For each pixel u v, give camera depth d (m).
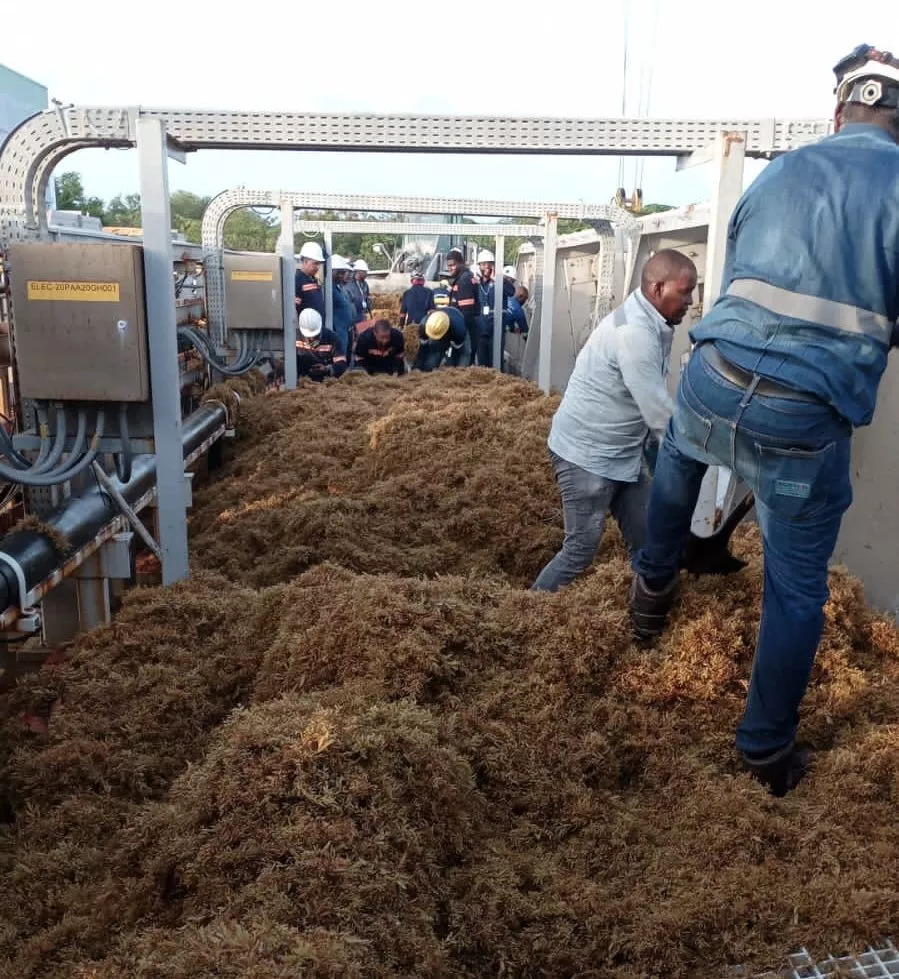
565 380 9.69
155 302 3.73
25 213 3.86
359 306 14.69
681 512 2.67
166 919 2.02
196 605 3.58
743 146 3.54
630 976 1.97
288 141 3.86
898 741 2.54
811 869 2.21
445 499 5.00
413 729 2.29
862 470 3.57
